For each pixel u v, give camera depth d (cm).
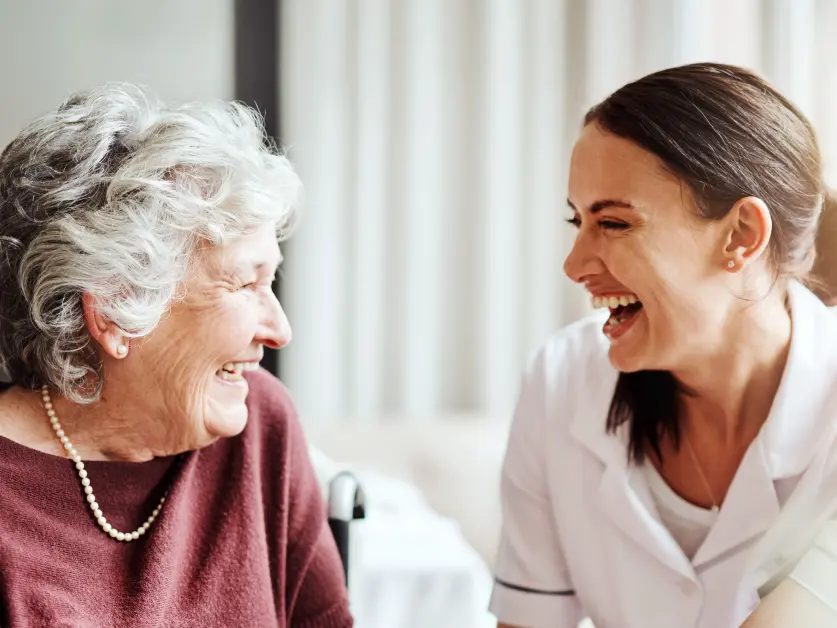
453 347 329
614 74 316
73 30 301
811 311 108
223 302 101
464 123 323
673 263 100
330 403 319
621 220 101
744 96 101
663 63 301
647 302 102
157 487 108
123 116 101
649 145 99
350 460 292
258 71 313
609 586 118
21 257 98
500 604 125
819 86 232
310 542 119
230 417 106
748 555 108
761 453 106
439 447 298
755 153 99
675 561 110
